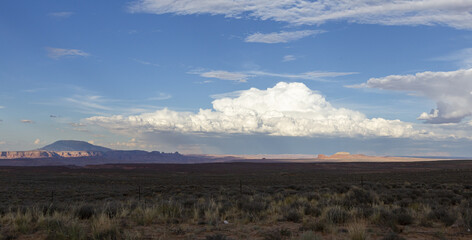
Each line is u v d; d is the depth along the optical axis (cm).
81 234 1052
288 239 1025
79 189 4653
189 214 1584
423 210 1545
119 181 7225
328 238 1037
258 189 3694
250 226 1280
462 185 3594
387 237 1011
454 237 1045
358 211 1470
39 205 1764
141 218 1373
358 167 19012
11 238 1069
